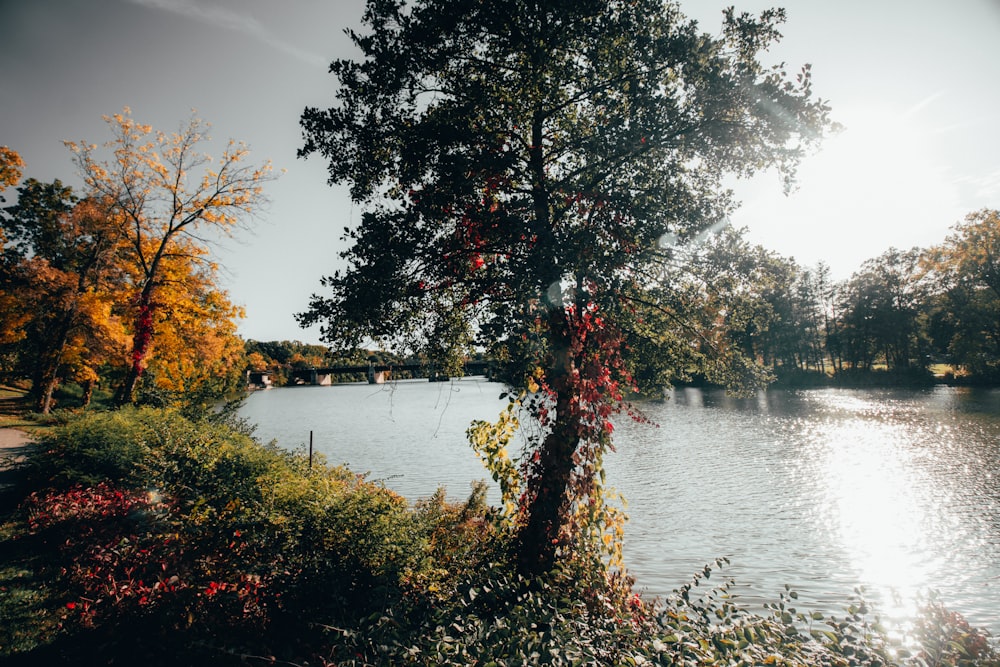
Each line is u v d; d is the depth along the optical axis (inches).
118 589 248.5
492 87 360.8
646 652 193.2
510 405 345.4
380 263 331.3
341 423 2155.5
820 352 3181.6
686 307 393.7
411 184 377.1
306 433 1808.6
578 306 331.6
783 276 384.5
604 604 260.8
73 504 370.9
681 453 1177.4
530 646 183.6
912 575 529.7
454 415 2401.6
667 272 388.5
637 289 387.2
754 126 334.0
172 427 561.0
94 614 234.2
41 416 879.1
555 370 323.3
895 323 2657.5
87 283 1032.2
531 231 324.8
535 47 332.8
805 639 214.1
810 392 2532.0
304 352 5772.6
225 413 836.6
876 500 782.5
